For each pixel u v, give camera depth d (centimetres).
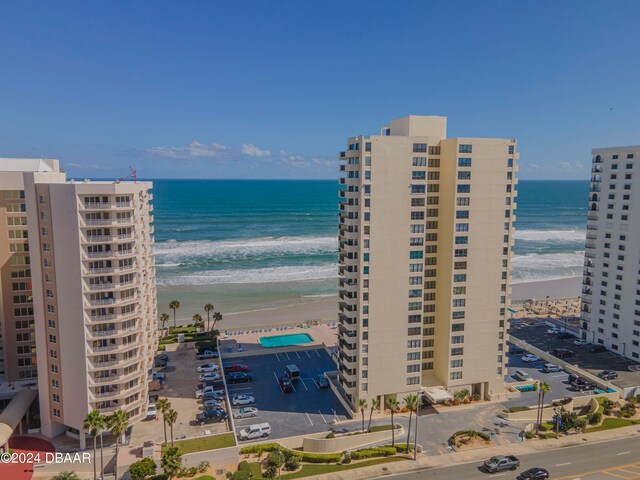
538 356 9856
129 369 6544
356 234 7006
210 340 10475
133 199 6469
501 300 7688
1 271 7312
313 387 8438
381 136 6781
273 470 5775
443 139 7425
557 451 6309
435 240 7650
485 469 5872
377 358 7219
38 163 7794
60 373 6325
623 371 8925
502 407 7556
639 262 9225
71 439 6538
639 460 6094
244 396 7862
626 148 9362
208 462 5972
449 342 7506
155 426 7012
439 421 7112
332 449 6350
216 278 17000
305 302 14538
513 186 7481
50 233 6084
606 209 9912
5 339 7450
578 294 15638
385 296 7112
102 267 6256
